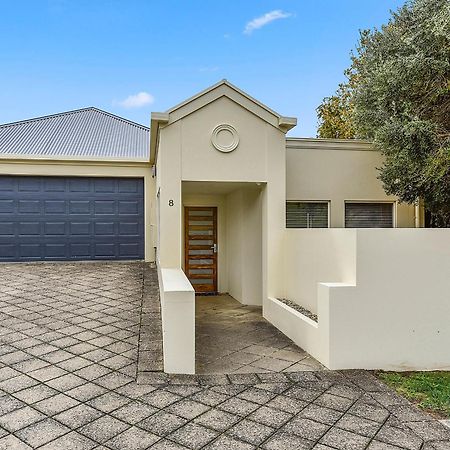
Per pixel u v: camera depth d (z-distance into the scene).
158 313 6.64
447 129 7.30
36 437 3.13
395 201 9.35
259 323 7.32
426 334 5.05
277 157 7.39
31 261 11.31
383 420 3.52
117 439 3.12
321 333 5.07
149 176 11.75
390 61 7.46
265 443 3.10
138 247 11.82
